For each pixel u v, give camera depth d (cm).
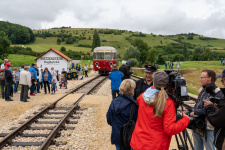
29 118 811
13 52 8825
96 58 3000
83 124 736
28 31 18500
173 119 247
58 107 1003
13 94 1367
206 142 328
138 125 279
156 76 262
